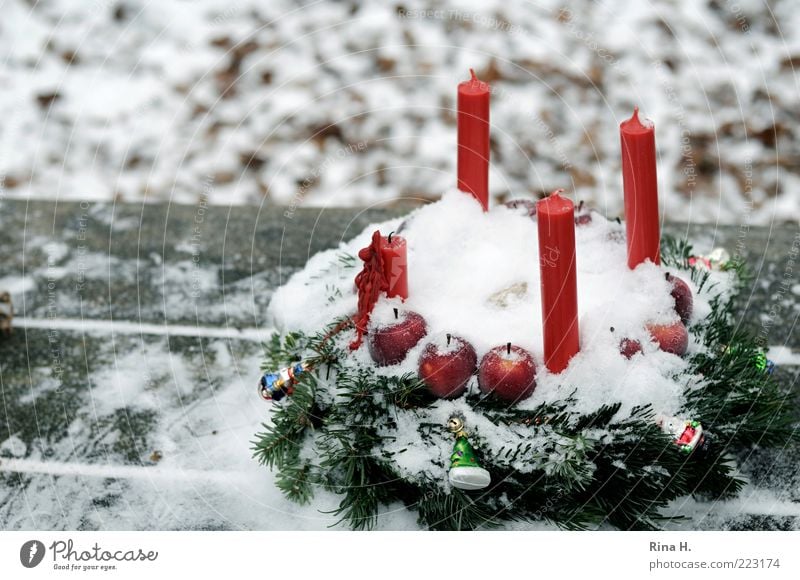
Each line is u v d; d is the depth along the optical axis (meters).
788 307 2.34
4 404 2.14
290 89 3.63
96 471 1.98
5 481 1.97
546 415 1.64
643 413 1.65
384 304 1.75
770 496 1.86
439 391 1.65
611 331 1.71
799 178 3.22
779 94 3.53
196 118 3.55
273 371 1.91
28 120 3.56
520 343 1.73
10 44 3.88
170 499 1.92
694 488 1.78
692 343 1.81
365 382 1.68
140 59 3.81
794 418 2.00
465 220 1.99
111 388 2.17
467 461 1.60
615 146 3.35
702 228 2.63
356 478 1.73
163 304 2.41
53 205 2.77
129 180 3.31
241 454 2.00
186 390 2.16
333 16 3.97
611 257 1.89
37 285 2.48
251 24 3.96
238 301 2.41
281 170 3.30
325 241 2.58
